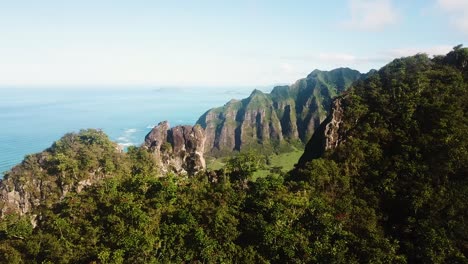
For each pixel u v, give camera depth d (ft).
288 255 252.21
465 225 253.44
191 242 264.31
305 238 265.34
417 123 330.75
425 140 306.96
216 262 255.09
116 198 308.81
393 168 304.71
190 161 398.01
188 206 297.74
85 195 319.47
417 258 247.09
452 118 317.42
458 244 248.73
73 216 292.81
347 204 283.59
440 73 408.26
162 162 391.65
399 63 498.69
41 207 319.47
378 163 314.76
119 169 364.38
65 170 342.85
